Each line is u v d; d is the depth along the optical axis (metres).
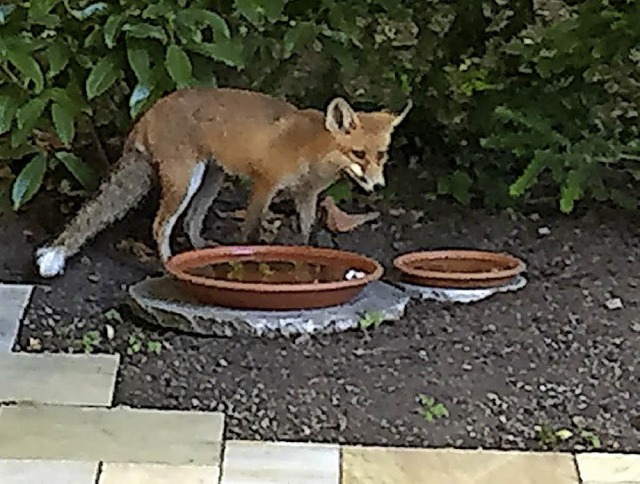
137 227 4.31
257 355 3.70
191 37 4.18
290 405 3.53
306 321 3.76
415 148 4.77
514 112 4.33
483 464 3.37
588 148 4.27
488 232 4.39
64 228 4.16
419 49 4.65
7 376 3.61
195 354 3.70
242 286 3.75
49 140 4.36
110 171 4.10
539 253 4.25
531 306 3.96
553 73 4.43
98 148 4.40
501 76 4.56
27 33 4.21
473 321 3.88
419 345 3.76
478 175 4.58
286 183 3.93
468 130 4.61
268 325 3.75
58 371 3.64
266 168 3.90
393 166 4.75
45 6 4.16
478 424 3.49
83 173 4.23
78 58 4.20
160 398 3.55
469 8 4.62
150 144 3.94
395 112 4.56
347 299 3.85
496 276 3.98
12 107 4.14
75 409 3.51
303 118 3.89
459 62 4.64
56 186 4.43
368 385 3.60
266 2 4.30
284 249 4.00
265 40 4.48
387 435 3.45
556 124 4.39
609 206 4.53
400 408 3.53
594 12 4.31
